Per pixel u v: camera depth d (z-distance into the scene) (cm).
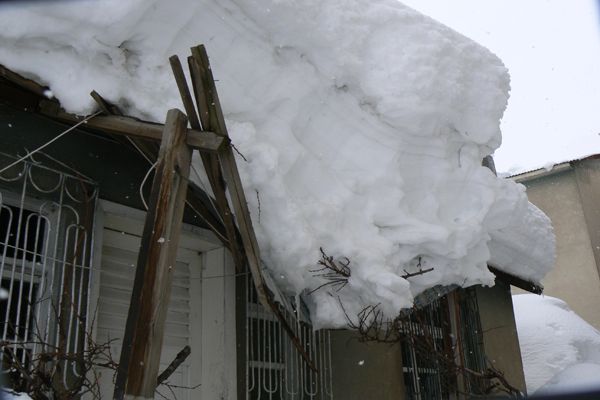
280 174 361
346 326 411
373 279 385
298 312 389
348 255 386
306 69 389
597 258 1560
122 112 333
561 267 1608
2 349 291
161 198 279
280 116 383
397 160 427
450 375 614
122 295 405
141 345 249
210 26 345
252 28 359
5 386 283
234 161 323
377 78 408
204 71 303
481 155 476
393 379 529
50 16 298
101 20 301
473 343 698
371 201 419
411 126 418
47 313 335
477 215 459
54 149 366
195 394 432
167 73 335
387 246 411
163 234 271
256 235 369
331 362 514
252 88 369
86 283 359
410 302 395
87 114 326
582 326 1173
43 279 336
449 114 433
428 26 429
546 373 1013
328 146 411
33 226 350
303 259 367
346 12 396
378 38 413
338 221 397
